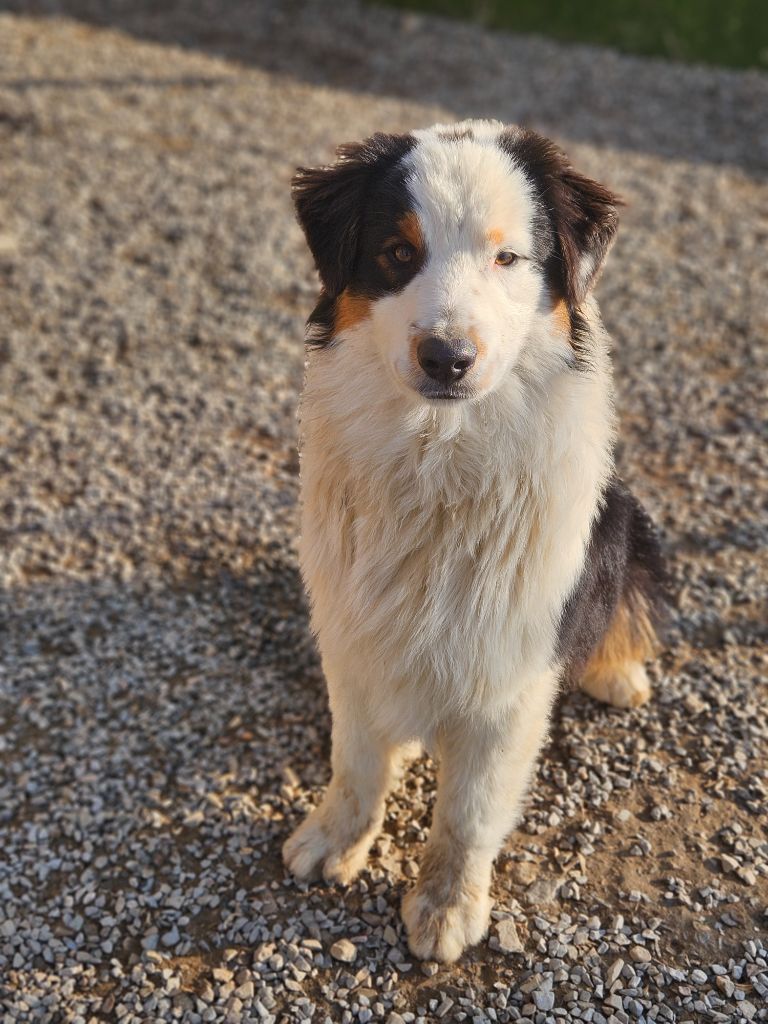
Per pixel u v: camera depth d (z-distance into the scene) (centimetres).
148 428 170
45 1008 104
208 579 145
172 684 132
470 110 303
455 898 108
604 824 117
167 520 153
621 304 207
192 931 109
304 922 110
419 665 104
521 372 99
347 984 105
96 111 280
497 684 103
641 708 128
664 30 363
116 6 366
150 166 254
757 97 318
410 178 97
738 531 151
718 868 113
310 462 105
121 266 214
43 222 226
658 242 232
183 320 198
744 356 192
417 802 121
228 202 240
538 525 101
